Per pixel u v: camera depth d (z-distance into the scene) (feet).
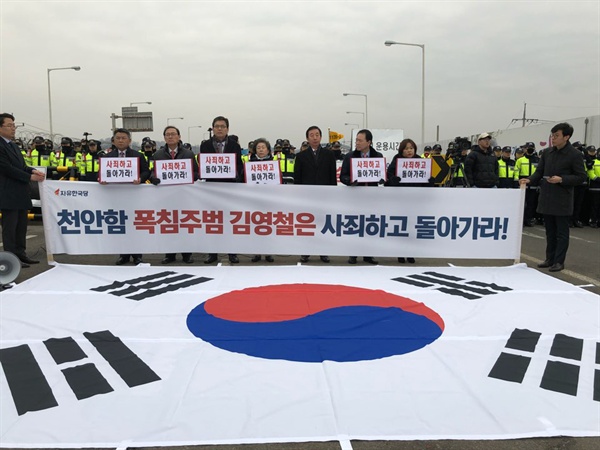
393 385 9.84
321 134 21.74
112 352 11.31
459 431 8.30
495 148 37.29
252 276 18.79
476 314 14.40
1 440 7.84
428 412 8.85
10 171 19.11
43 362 10.73
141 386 9.66
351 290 16.88
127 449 7.66
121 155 20.84
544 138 58.08
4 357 10.98
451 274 19.54
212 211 20.95
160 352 11.34
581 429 8.40
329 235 21.30
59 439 7.89
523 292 16.93
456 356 11.32
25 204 19.97
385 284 17.79
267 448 7.77
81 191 20.35
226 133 21.31
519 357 11.31
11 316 13.75
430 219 21.26
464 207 21.20
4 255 17.10
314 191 21.02
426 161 21.83
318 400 9.18
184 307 14.74
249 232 21.18
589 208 37.06
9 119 19.24
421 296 16.28
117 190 20.45
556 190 20.30
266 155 22.81
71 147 37.50
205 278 18.37
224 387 9.65
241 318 13.79
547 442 8.05
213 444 7.83
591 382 10.14
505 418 8.71
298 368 10.57
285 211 21.12
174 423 8.36
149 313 14.14
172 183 20.61
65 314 13.98
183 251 21.09
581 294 16.72
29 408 8.82
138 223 20.74
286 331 12.80
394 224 21.26
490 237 21.40
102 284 17.38
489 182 25.82
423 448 7.84
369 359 11.09
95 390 9.48
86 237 20.66
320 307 14.89
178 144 21.27
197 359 10.96
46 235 20.34
